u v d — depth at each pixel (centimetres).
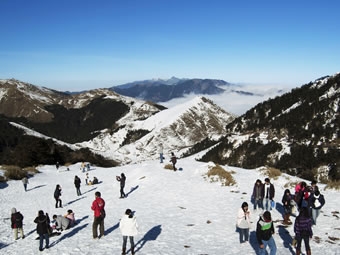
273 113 17038
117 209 2416
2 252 1681
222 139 15888
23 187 3862
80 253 1535
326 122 12838
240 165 12006
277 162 11106
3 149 12338
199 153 15800
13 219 1919
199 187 2883
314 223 1773
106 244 1642
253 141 13062
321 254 1380
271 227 1252
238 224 1540
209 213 2125
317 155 10438
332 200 2328
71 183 4097
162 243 1611
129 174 3800
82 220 2231
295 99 16988
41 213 1661
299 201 1827
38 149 6912
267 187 2022
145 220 2039
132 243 1477
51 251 1611
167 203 2467
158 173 3394
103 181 3962
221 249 1499
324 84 16375
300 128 13225
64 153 8088
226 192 2688
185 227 1858
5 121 17350
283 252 1426
